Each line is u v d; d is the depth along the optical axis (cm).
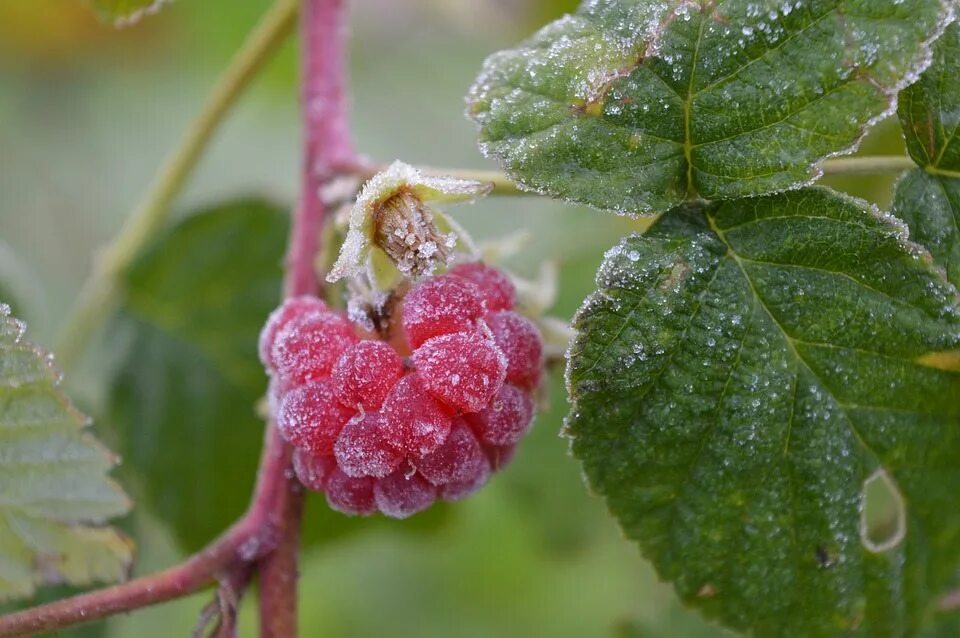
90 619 19
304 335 18
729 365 18
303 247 20
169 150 36
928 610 19
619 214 18
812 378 19
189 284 23
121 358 24
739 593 19
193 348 23
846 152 18
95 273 23
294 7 22
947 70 19
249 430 23
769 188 18
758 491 19
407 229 18
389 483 18
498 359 18
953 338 18
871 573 19
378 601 34
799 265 18
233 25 33
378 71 35
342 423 18
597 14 19
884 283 18
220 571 19
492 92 18
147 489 23
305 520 23
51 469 20
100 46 33
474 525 34
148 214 23
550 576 34
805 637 19
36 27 32
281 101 34
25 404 19
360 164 20
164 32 33
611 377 18
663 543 19
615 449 19
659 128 18
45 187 34
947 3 18
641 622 23
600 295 18
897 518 19
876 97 18
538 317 19
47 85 34
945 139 19
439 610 34
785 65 18
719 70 18
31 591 20
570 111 18
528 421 18
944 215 19
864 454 19
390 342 18
